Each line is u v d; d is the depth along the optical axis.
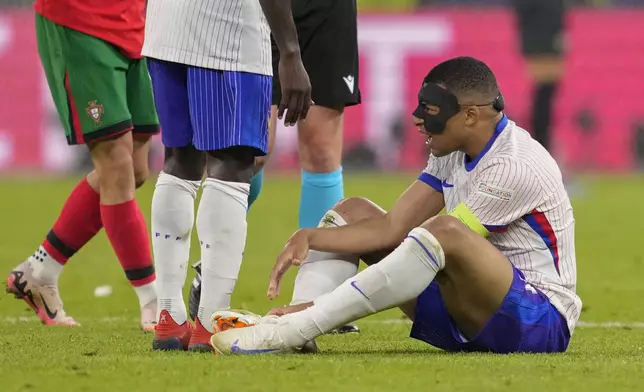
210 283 14.04
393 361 12.96
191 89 13.73
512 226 13.85
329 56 19.77
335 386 11.41
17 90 61.28
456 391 11.20
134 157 19.22
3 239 35.75
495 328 13.63
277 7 13.29
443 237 13.04
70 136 18.27
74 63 18.00
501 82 62.97
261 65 13.80
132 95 18.97
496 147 13.80
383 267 13.17
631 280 26.77
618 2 67.69
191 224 14.53
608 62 63.53
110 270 28.97
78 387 11.42
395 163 61.88
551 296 13.86
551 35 56.16
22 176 61.12
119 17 18.17
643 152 63.59
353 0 20.08
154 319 18.42
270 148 19.78
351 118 61.72
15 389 11.37
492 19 62.81
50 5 18.05
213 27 13.62
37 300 19.09
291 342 13.53
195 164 14.46
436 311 13.91
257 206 47.47
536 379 11.83
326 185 20.14
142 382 11.62
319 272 14.86
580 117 63.19
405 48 61.88
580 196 53.00
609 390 11.34
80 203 18.81
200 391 11.14
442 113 13.61
